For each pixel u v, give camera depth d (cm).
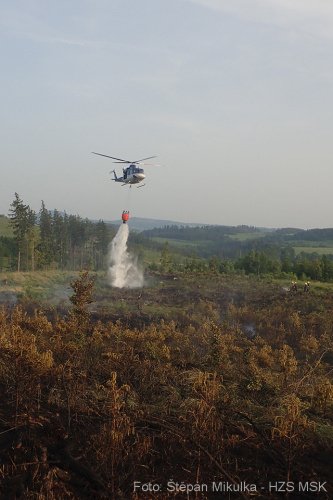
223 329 2634
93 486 935
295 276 5894
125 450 1020
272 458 1088
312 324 2833
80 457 1030
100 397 1348
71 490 917
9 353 1295
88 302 2228
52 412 1249
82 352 1684
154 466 1040
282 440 1146
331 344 2327
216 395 1305
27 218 6588
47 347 1653
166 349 1705
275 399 1439
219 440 1105
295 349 2409
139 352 1797
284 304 3606
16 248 6712
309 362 2097
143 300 3956
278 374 1711
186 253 13700
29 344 1438
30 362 1284
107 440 1023
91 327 2231
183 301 3944
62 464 992
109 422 1108
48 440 1100
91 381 1492
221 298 4141
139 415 1220
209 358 1738
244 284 4984
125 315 3116
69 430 1154
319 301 3681
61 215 8456
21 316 2261
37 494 865
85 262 7931
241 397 1447
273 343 2461
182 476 1002
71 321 2064
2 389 1334
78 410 1254
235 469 1038
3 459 1016
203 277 5634
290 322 2853
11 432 1130
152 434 1149
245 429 1212
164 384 1497
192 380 1483
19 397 1243
